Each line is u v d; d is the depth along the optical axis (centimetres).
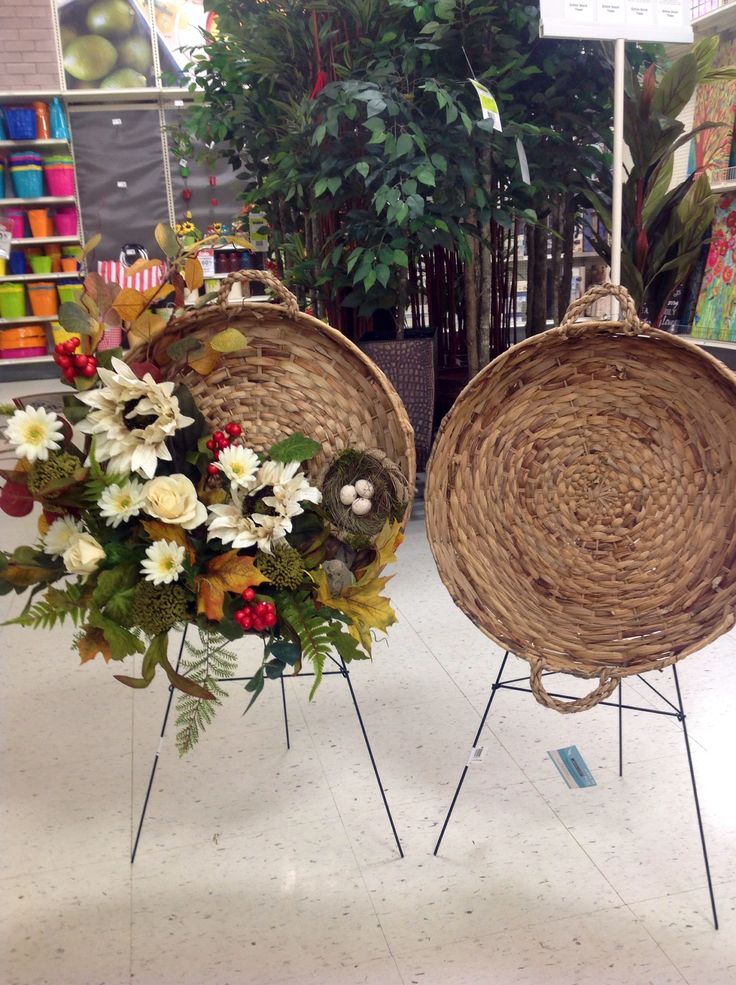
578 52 316
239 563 138
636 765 191
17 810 181
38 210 718
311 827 173
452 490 145
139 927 148
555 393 148
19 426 137
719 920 145
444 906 150
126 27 702
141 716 219
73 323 140
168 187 750
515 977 134
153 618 136
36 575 144
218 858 165
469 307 353
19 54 695
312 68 333
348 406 154
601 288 140
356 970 137
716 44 295
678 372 144
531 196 331
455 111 271
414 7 294
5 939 146
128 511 136
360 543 150
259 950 142
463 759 195
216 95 376
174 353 144
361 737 206
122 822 177
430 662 243
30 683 240
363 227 308
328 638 141
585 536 149
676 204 323
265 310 148
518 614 145
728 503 142
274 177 343
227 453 142
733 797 178
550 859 162
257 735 208
